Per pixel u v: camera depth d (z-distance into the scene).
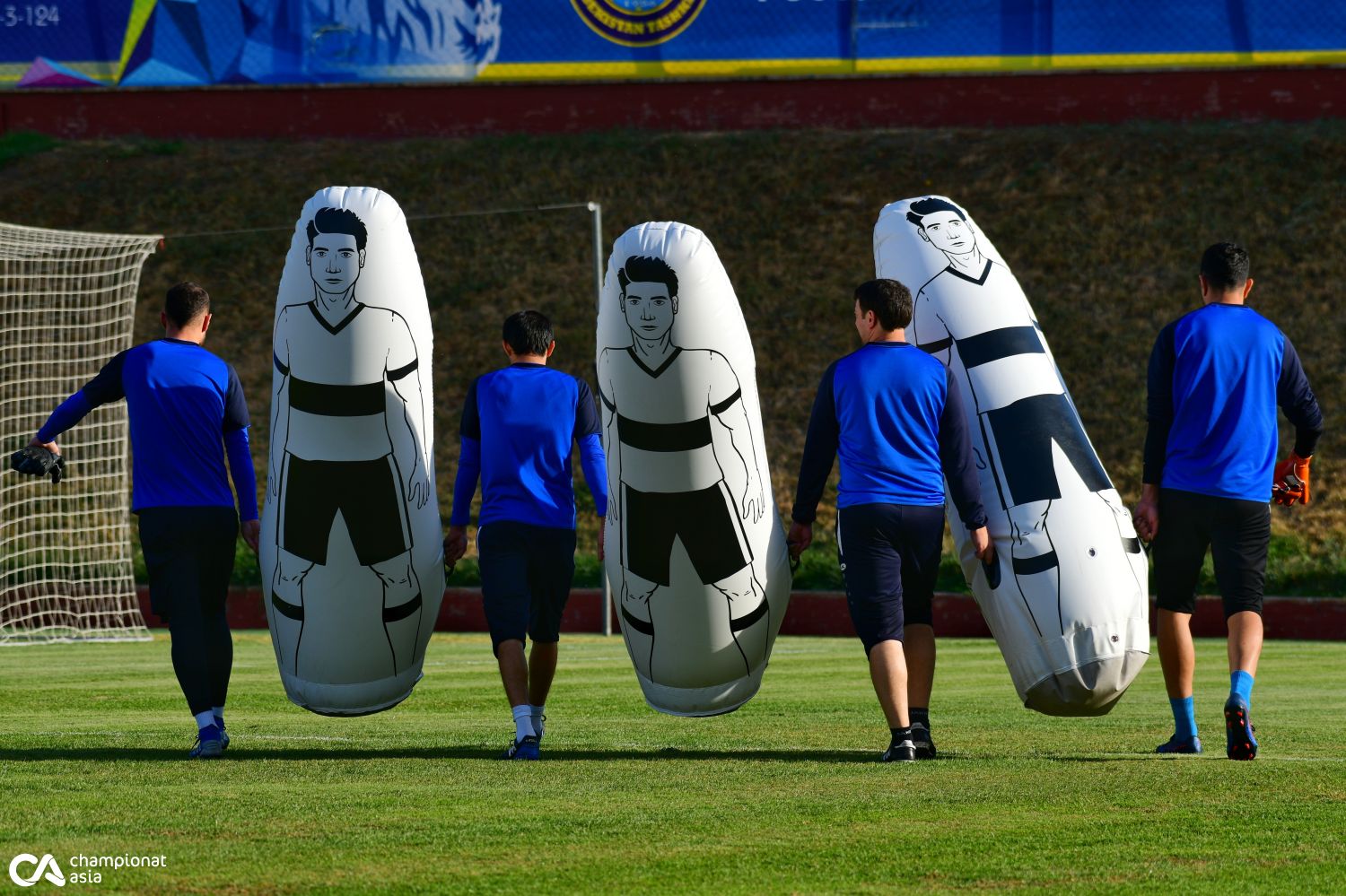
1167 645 20.31
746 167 86.19
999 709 27.05
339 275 21.06
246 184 87.44
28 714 26.81
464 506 21.50
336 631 21.81
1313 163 81.94
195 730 23.62
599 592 57.72
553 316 78.56
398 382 21.47
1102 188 82.19
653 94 89.75
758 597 21.81
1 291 76.19
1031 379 21.97
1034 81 87.38
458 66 82.12
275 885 11.84
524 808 15.40
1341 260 77.06
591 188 85.69
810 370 74.75
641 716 26.36
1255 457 19.94
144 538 20.28
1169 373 20.33
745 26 79.69
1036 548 21.03
